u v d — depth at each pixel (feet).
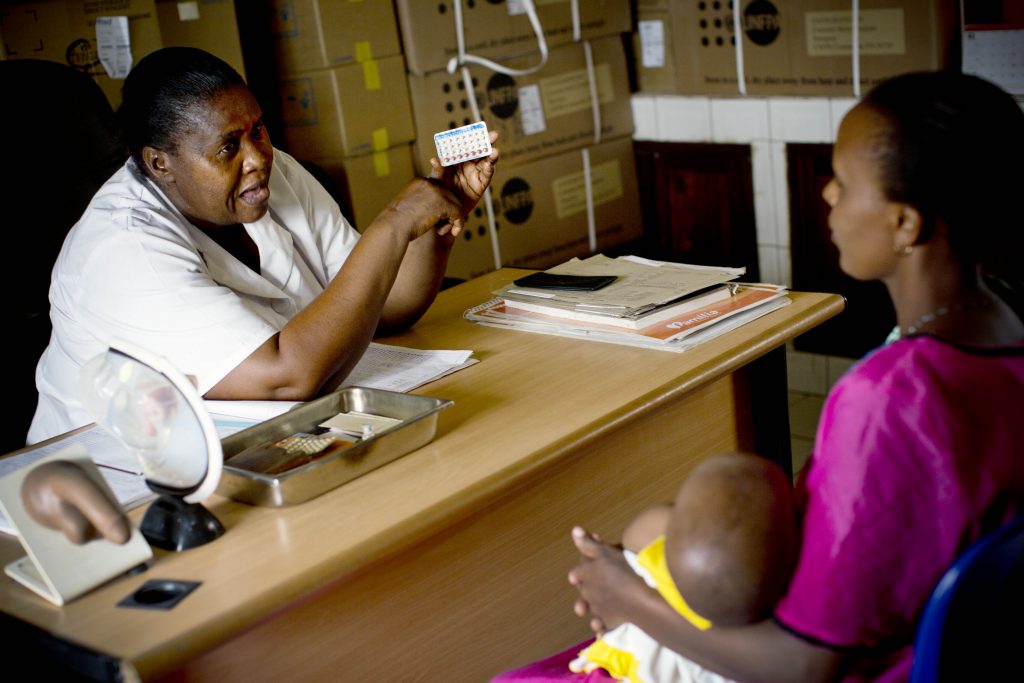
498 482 3.88
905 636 2.84
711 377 4.78
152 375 3.56
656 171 11.43
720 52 10.35
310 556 3.45
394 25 9.27
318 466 3.80
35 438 5.75
